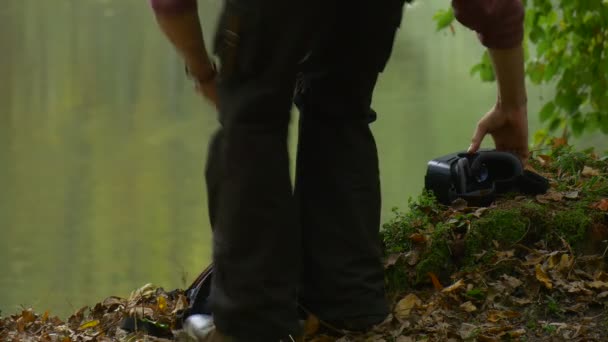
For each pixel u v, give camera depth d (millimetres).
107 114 88812
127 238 47500
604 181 5520
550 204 5273
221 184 4023
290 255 4066
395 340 4461
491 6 4746
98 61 119188
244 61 3943
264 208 3996
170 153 70125
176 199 56469
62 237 49156
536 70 12422
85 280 39750
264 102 3959
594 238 5059
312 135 4480
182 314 4711
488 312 4691
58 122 87625
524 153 5457
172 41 4172
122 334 4938
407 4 4340
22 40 131750
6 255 44844
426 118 63812
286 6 3865
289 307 4070
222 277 4059
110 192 60500
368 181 4512
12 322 5371
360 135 4504
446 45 87188
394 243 5125
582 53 12234
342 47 4293
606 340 4398
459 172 5316
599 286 4742
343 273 4473
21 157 74188
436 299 4754
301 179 4520
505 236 5051
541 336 4473
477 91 69062
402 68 78438
